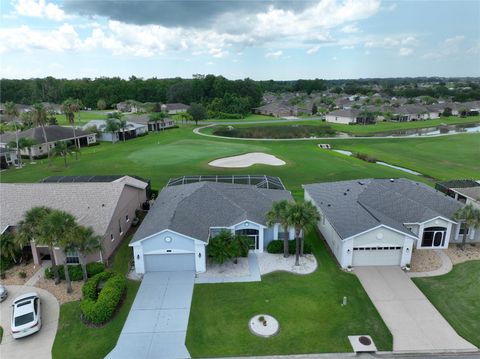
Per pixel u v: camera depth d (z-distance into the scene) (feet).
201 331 74.64
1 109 480.64
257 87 631.97
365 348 69.72
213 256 95.35
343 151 270.46
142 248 94.22
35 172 202.90
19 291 89.61
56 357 68.49
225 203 112.88
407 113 469.57
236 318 78.33
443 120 468.75
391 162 229.04
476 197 125.39
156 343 71.46
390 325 76.23
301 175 193.06
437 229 107.96
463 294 87.20
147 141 306.55
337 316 78.84
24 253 103.24
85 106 625.82
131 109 577.02
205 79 613.93
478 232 112.88
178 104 560.20
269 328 75.05
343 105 612.29
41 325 76.95
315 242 114.32
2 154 210.59
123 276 90.94
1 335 74.54
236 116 512.63
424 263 101.55
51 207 107.24
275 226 106.73
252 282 91.71
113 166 214.28
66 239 81.41
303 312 80.18
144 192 142.00
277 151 258.37
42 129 264.11
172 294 87.04
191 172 198.49
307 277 93.97
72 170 206.39
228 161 223.92
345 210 112.27
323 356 68.08
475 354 68.90
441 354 68.74
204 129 389.80
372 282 91.97
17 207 107.76
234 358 67.72
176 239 93.76
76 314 80.59
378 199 120.16
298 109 557.74
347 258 97.55
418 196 122.72
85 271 90.79
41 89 652.48
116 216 110.22
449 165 219.41
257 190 127.03
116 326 76.43
